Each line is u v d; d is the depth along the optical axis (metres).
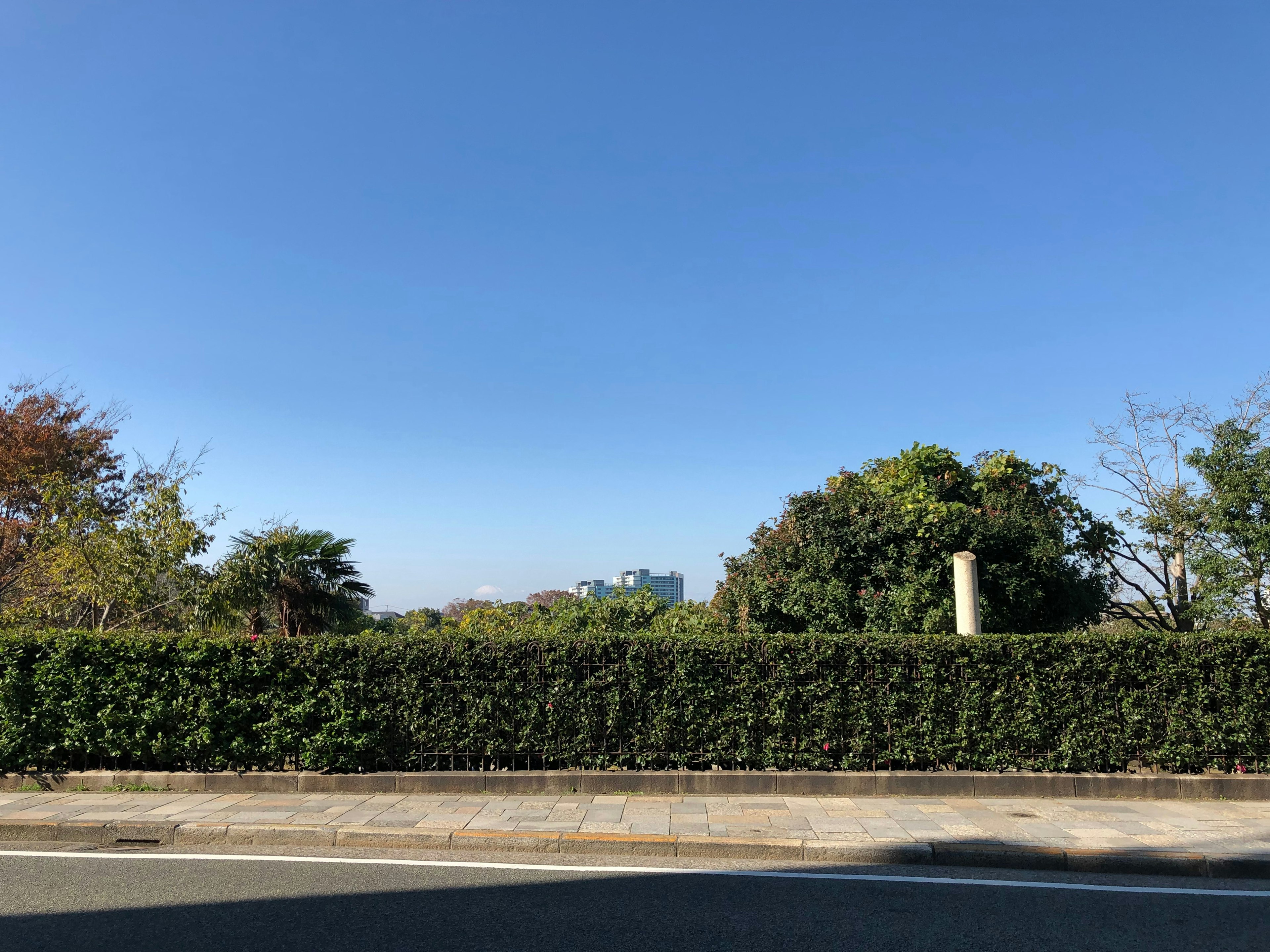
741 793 8.27
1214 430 13.51
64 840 7.19
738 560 13.62
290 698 8.85
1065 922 5.18
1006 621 12.02
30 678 8.97
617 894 5.65
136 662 8.92
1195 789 8.09
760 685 8.62
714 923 5.09
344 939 4.79
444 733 8.72
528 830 6.92
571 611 15.11
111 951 4.60
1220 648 8.41
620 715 8.66
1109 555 14.81
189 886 5.81
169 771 8.84
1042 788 8.20
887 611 11.74
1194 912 5.41
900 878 6.05
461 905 5.39
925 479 14.16
